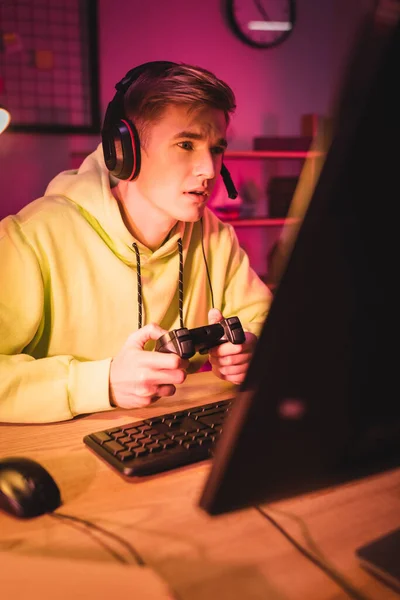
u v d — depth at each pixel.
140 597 0.50
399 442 0.50
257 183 3.80
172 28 3.38
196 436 0.85
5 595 0.51
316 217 0.41
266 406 0.44
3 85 2.95
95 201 1.30
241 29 3.58
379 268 0.44
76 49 3.09
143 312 1.33
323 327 0.43
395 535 0.61
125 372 0.97
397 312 0.45
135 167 1.14
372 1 0.39
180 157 1.13
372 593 0.54
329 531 0.65
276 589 0.55
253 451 0.45
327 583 0.56
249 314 1.48
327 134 0.42
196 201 1.18
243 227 3.62
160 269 1.34
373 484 0.76
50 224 1.26
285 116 3.83
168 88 1.09
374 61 0.39
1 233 1.22
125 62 3.28
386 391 0.48
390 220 0.43
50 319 1.27
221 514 0.47
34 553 0.61
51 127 3.02
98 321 1.30
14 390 1.01
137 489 0.75
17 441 0.92
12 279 1.18
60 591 0.51
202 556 0.60
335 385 0.45
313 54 3.85
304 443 0.47
